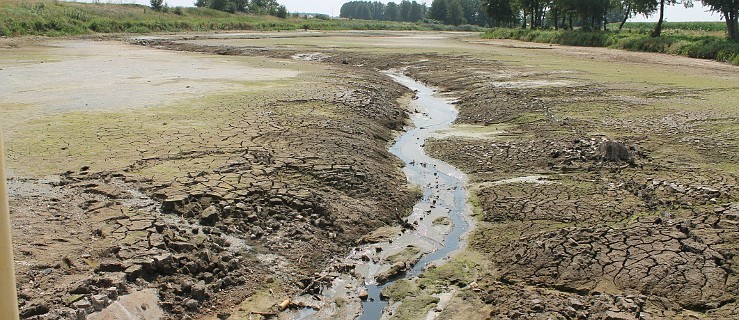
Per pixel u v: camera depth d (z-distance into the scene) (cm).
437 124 1497
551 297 577
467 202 888
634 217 775
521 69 2442
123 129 1137
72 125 1164
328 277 637
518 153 1128
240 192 796
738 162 1012
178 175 855
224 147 1017
